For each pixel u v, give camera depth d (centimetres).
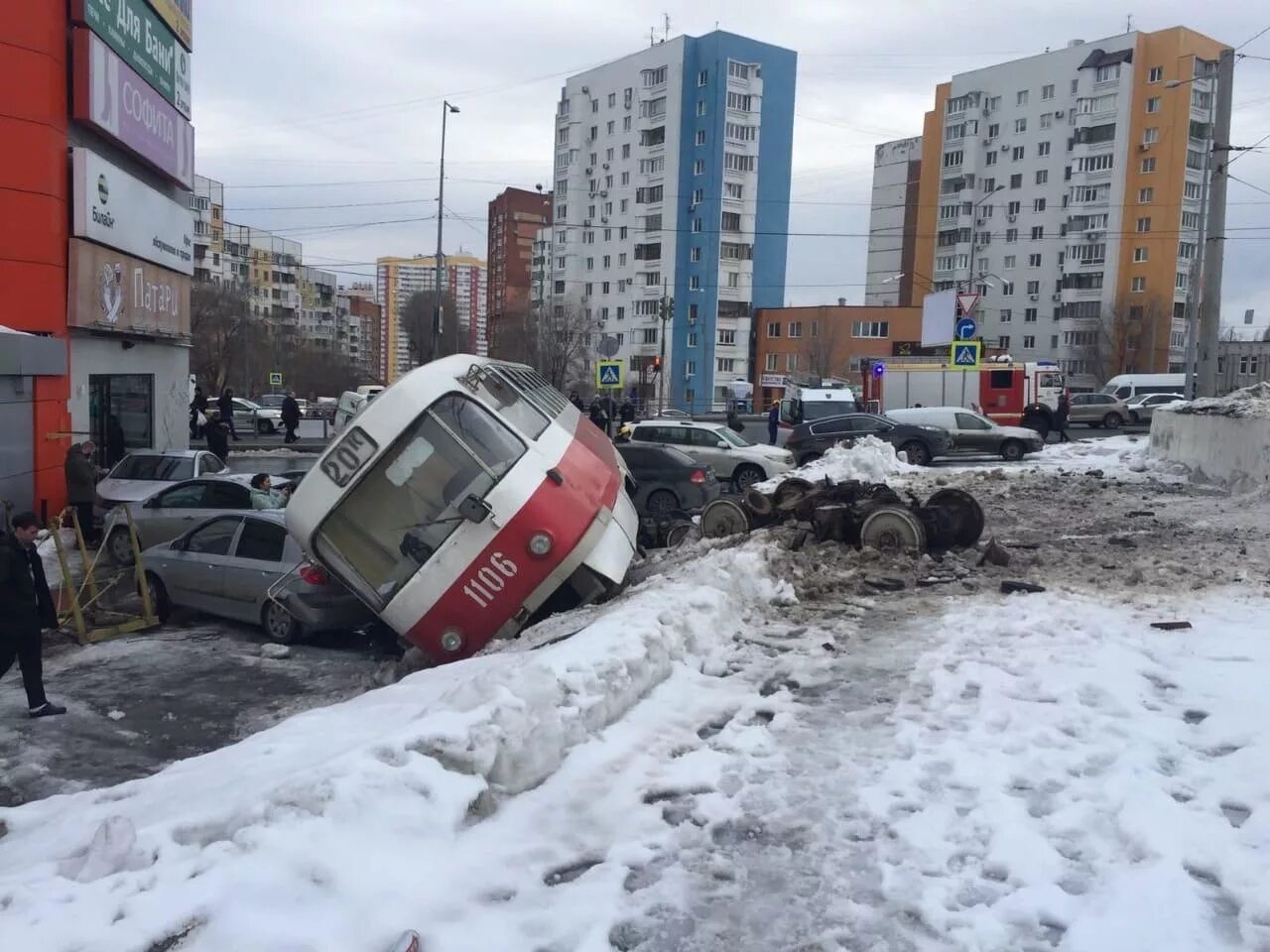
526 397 1052
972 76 8356
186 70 2588
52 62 1831
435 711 513
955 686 627
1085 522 1423
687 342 7938
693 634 715
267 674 984
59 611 1211
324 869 371
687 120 7788
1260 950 336
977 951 347
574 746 520
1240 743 513
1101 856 407
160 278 2380
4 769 733
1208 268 2223
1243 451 1747
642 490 1875
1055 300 8044
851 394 3173
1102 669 646
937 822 442
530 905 376
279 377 5469
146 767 743
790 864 411
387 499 904
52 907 351
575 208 8688
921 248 8812
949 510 1158
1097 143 7681
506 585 883
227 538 1180
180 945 331
